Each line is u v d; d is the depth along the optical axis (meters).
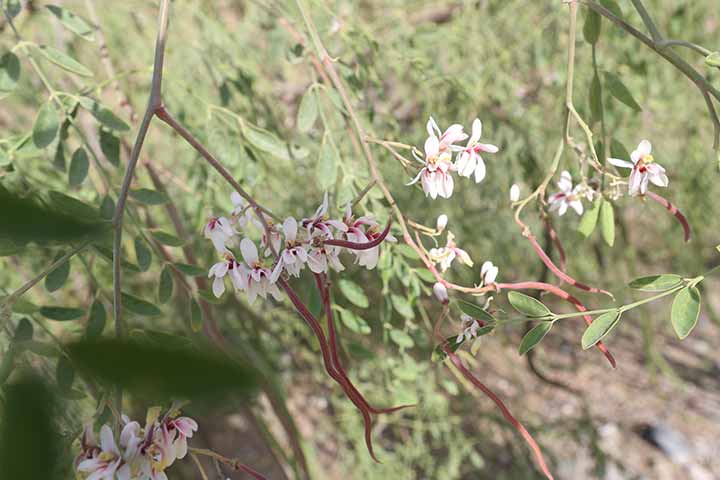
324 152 0.44
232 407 0.10
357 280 0.68
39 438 0.10
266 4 0.57
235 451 0.93
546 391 1.14
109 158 0.42
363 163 0.50
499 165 0.74
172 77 0.48
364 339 0.73
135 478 0.24
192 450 0.30
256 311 0.78
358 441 0.79
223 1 0.84
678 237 0.85
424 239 0.66
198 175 0.56
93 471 0.24
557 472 0.91
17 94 0.62
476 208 0.81
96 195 0.52
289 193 0.70
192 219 0.60
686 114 0.77
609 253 0.96
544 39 0.70
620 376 1.20
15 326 0.36
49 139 0.39
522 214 0.77
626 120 0.71
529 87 0.76
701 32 0.73
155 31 0.71
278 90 0.77
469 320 0.34
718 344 1.27
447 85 0.65
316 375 0.83
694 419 1.14
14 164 0.44
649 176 0.35
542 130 0.74
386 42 0.63
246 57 0.70
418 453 0.81
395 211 0.35
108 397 0.25
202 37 0.65
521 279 0.87
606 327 0.33
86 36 0.42
